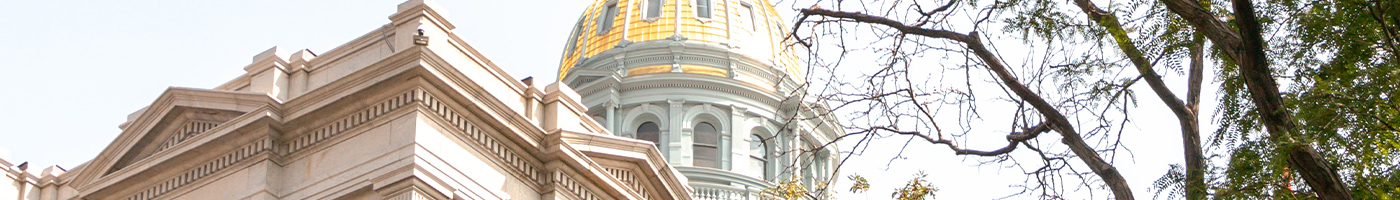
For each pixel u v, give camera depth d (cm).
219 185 3152
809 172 7050
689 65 7319
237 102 3184
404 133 2969
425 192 2902
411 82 3002
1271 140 1686
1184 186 1788
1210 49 1912
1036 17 1892
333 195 3003
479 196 3016
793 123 7119
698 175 6894
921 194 3238
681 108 7200
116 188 3328
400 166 2908
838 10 2000
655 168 3419
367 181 2956
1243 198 1714
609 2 7788
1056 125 1895
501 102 3125
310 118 3111
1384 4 1773
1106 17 1859
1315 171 1672
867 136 2017
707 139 7200
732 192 6919
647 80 7269
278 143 3142
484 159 3086
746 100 7256
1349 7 1803
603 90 7300
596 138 3306
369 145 3019
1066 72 1895
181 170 3231
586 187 3250
